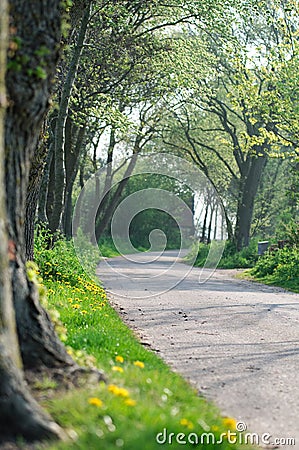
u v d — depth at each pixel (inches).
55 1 318.0
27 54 306.7
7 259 260.7
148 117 2482.8
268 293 1258.0
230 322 777.6
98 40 1347.2
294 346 612.1
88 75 1389.0
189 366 492.1
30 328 316.5
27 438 253.1
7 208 312.5
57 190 1149.1
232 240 2721.5
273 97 1754.4
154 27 1443.2
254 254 2395.4
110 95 1449.3
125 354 473.7
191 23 1459.2
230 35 1437.0
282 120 1766.7
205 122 3006.9
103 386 310.3
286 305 1007.6
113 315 751.7
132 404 286.7
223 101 2906.0
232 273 1937.7
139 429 262.5
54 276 987.3
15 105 305.6
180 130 2851.9
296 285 1439.5
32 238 784.9
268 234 4040.4
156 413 283.7
